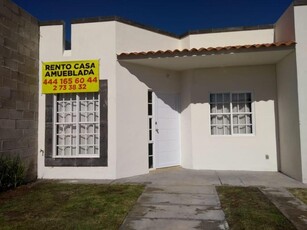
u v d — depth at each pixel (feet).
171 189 21.16
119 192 20.30
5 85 21.81
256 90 28.86
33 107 25.66
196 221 14.61
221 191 20.42
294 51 23.57
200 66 28.99
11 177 21.72
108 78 25.77
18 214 15.61
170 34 30.73
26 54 24.66
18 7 23.62
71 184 23.17
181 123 31.14
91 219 14.79
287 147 25.99
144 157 27.48
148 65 28.12
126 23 26.86
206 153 29.43
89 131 26.48
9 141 22.25
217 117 29.84
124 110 26.25
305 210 16.02
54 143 26.17
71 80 26.14
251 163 28.66
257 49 23.98
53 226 13.80
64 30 26.99
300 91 23.11
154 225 14.12
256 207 16.52
